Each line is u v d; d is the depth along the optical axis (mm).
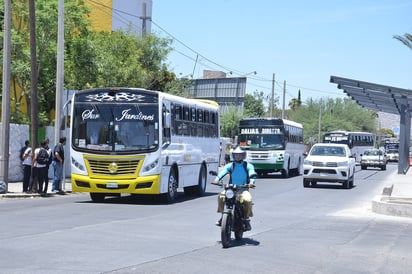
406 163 56844
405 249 14062
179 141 25172
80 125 23000
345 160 34156
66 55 38062
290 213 21328
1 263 10891
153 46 51125
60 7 28484
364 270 11516
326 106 117688
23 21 37219
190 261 11641
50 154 26922
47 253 11938
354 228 17547
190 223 17312
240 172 13969
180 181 25406
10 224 16141
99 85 40062
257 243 14211
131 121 22766
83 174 22766
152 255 12117
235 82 59188
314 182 35625
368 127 118312
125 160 22516
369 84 32031
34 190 26047
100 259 11492
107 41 46344
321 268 11523
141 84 44844
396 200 23484
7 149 25422
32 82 26156
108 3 53375
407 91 32156
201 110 28672
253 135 43844
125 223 16906
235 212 13852
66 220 17281
